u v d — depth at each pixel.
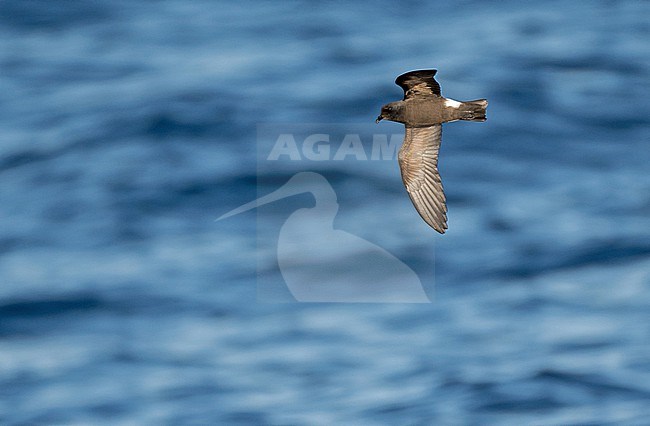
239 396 14.54
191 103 27.06
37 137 25.92
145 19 36.94
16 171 24.09
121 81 30.17
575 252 18.86
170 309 17.77
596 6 35.44
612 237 19.38
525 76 28.59
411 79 8.65
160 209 21.66
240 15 36.72
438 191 8.55
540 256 18.80
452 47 31.62
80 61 32.66
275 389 14.75
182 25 36.00
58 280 19.02
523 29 33.25
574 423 13.11
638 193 21.47
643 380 14.14
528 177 22.52
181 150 24.31
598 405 13.55
